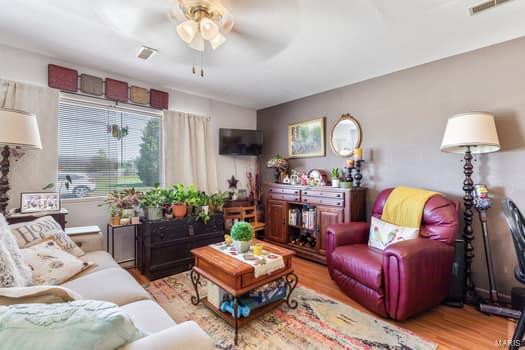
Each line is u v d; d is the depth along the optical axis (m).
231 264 1.82
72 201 2.72
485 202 2.15
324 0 1.70
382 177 3.03
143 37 1.90
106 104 2.96
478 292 2.33
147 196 2.91
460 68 2.47
